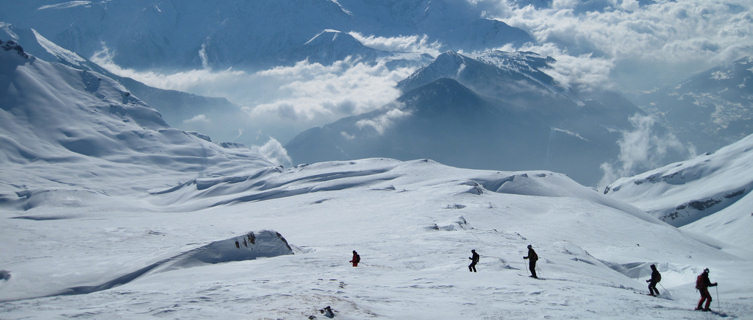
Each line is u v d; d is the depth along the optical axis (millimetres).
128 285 32188
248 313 16703
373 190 136625
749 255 104875
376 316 17438
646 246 84375
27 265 44406
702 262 67938
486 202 109750
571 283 28172
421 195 120625
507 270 33000
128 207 158250
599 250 75938
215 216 119938
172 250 42312
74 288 36344
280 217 107625
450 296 22266
